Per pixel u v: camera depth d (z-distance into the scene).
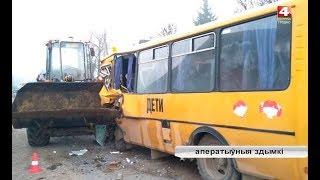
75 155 10.52
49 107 11.45
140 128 9.82
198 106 7.57
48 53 15.21
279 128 5.82
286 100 5.74
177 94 8.25
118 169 8.96
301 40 5.61
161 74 8.98
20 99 11.31
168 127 8.58
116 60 11.33
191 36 7.95
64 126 11.53
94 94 12.04
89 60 15.38
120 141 10.98
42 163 9.62
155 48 9.28
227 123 6.81
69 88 11.78
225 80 6.96
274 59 6.03
